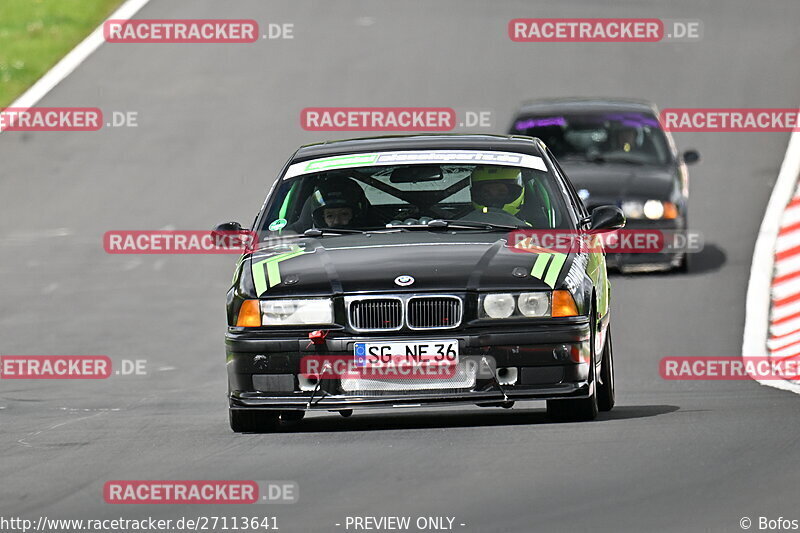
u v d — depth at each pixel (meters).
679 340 47.47
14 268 66.31
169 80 105.62
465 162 34.72
